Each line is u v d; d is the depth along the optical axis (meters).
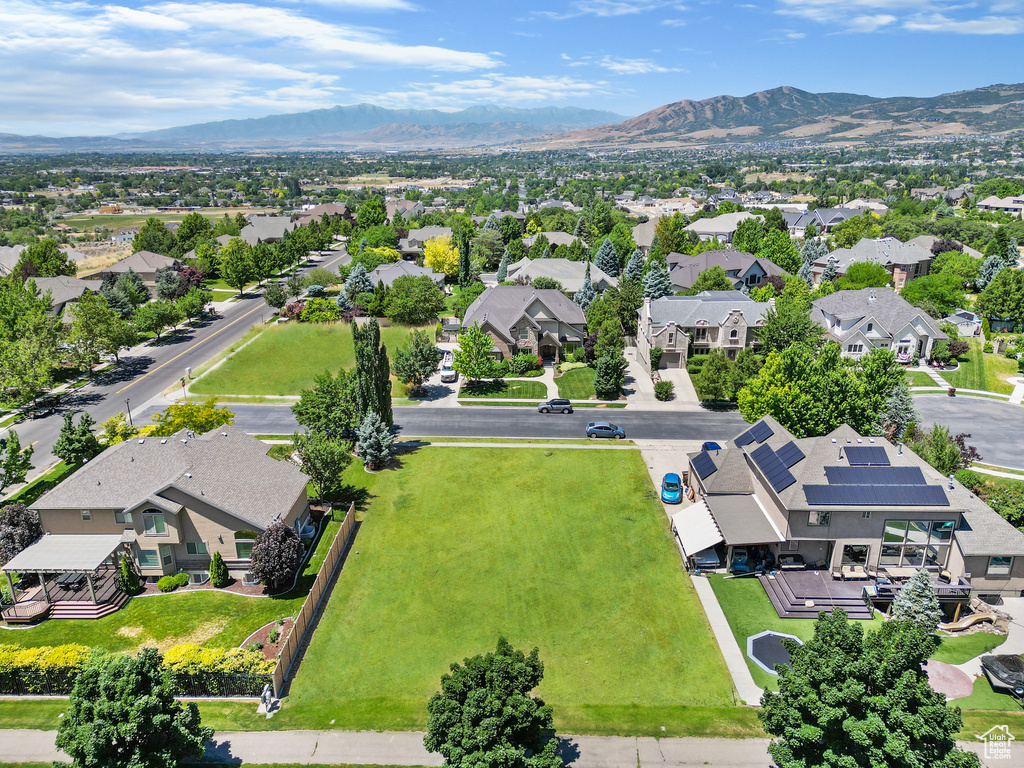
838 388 52.47
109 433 56.19
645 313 86.31
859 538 39.50
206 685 31.39
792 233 180.62
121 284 107.06
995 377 77.81
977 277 114.38
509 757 22.06
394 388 75.81
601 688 32.12
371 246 149.00
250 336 92.88
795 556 41.06
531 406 71.50
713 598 39.06
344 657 34.19
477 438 62.62
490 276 127.19
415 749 28.03
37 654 30.97
